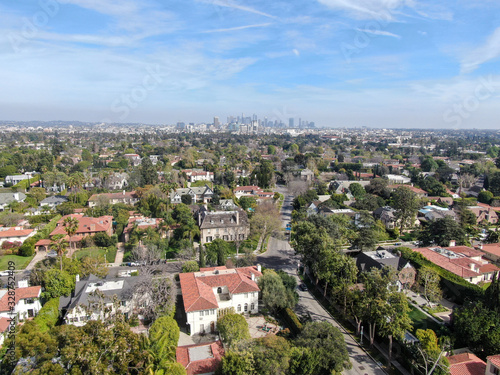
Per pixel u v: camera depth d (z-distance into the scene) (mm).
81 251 106938
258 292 77188
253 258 98500
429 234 110000
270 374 49594
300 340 56469
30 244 106438
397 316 57500
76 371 41906
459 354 56875
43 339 48250
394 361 60500
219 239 109875
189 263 89188
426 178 196250
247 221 120438
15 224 125812
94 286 72312
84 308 61750
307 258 86438
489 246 105625
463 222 124750
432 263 86812
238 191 186375
